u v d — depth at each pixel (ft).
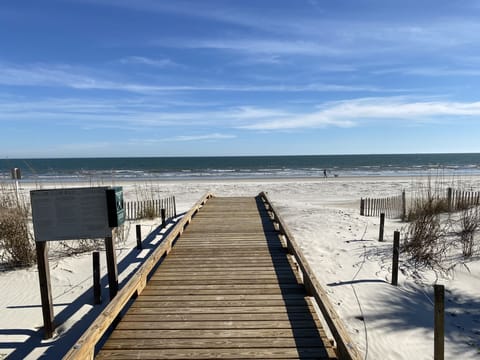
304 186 87.30
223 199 50.72
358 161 269.85
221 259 21.70
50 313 16.19
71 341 15.92
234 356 11.23
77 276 23.21
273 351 11.53
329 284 20.61
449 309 18.07
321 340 12.21
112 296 17.42
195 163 269.64
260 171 161.17
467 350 14.51
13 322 17.52
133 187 87.25
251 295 16.11
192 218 35.68
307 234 31.58
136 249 28.84
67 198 16.17
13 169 37.37
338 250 26.73
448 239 27.96
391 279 21.43
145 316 14.02
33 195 15.87
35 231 15.92
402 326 16.33
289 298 15.75
